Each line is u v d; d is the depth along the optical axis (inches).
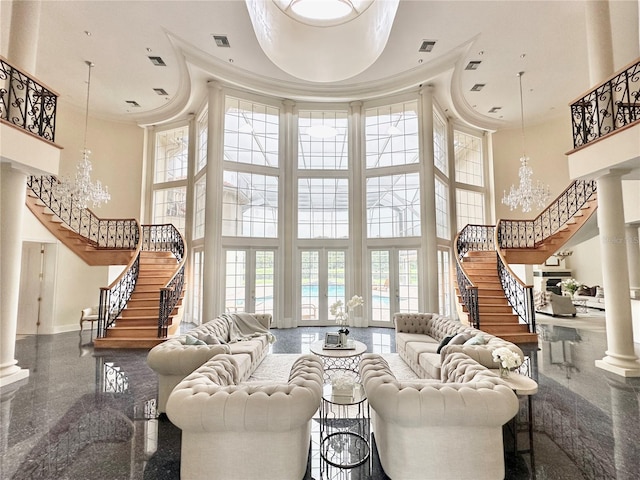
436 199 339.3
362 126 341.7
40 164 160.6
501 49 256.4
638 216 225.5
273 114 340.8
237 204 316.2
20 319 275.4
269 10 235.8
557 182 379.6
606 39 177.6
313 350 169.0
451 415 78.7
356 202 334.3
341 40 258.8
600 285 470.6
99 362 197.0
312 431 117.7
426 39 248.1
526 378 117.8
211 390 84.4
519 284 263.3
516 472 90.9
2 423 120.0
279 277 323.9
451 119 370.0
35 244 281.1
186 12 218.2
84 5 209.5
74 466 94.3
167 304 247.0
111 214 357.1
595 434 111.5
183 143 373.4
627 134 152.6
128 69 278.8
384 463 90.7
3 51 224.7
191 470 81.6
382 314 323.0
